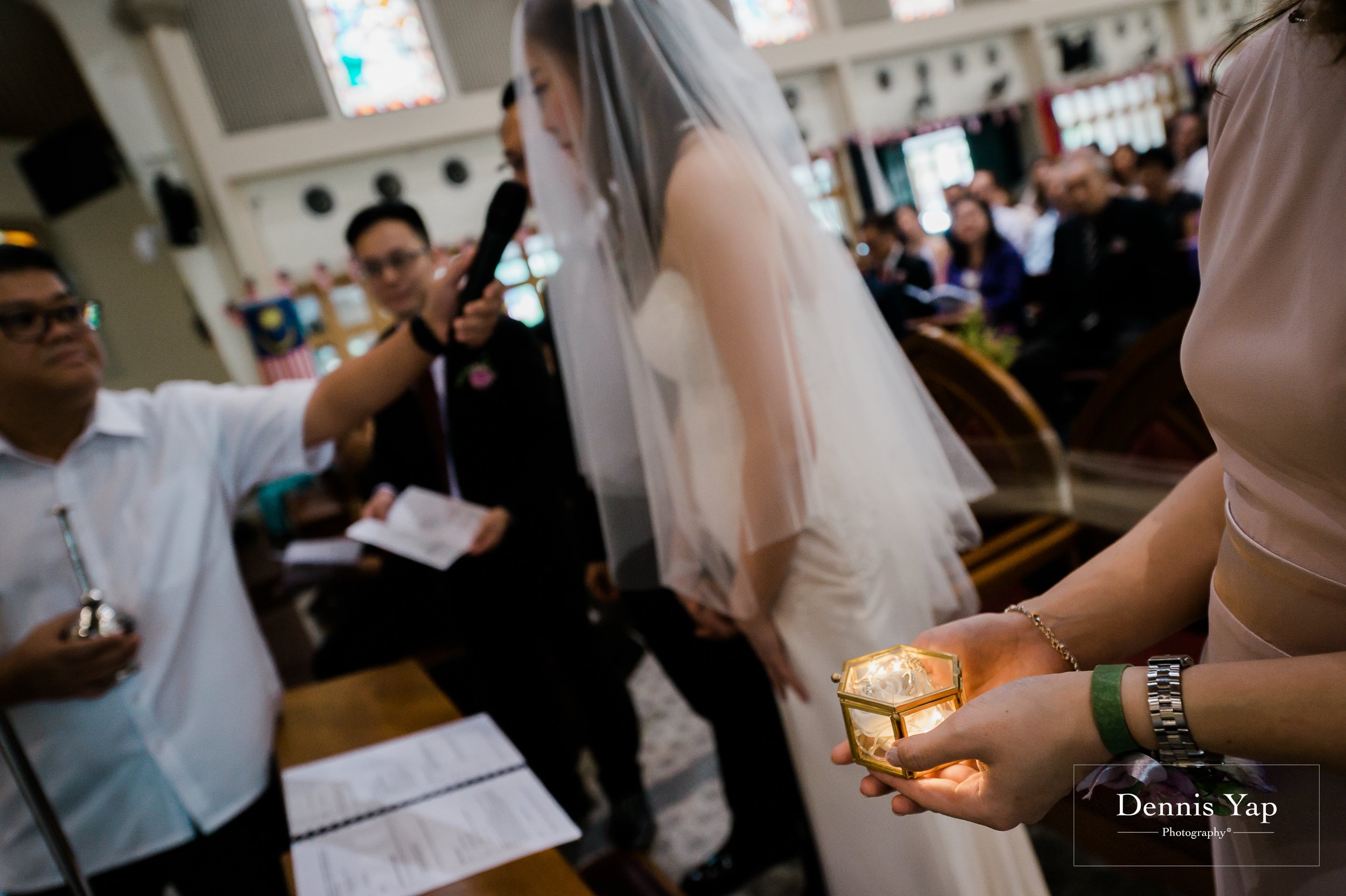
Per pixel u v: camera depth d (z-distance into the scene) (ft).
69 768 4.13
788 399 3.42
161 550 4.32
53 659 3.76
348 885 3.04
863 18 37.96
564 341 4.35
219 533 4.60
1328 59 1.47
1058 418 13.14
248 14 28.45
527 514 6.68
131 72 26.61
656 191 3.64
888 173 39.60
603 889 3.99
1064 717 1.72
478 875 3.01
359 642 8.21
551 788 7.18
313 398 4.67
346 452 6.81
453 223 32.01
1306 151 1.50
